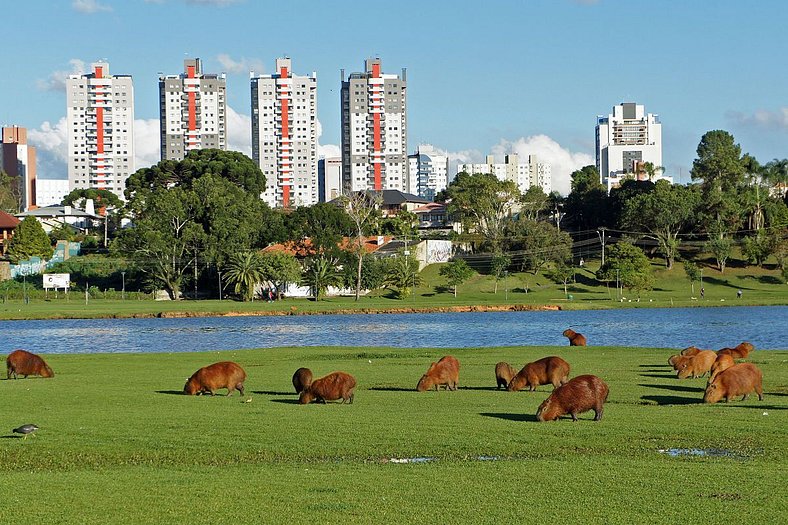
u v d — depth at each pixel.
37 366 42.28
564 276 165.38
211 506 18.11
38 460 22.73
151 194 186.12
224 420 27.83
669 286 167.38
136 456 23.00
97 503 18.44
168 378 41.66
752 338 77.25
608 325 97.69
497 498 18.48
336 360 52.00
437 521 17.02
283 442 24.33
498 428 26.08
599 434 25.16
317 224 167.25
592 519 17.03
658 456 22.56
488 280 173.75
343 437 24.89
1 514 17.70
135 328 99.06
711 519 16.97
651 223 182.88
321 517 17.28
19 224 188.12
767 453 22.80
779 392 34.44
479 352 56.78
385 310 129.12
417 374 42.38
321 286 157.12
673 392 34.69
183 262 161.38
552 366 35.12
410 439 24.58
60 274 156.25
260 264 156.25
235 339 82.56
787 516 17.09
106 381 40.28
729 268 176.88
